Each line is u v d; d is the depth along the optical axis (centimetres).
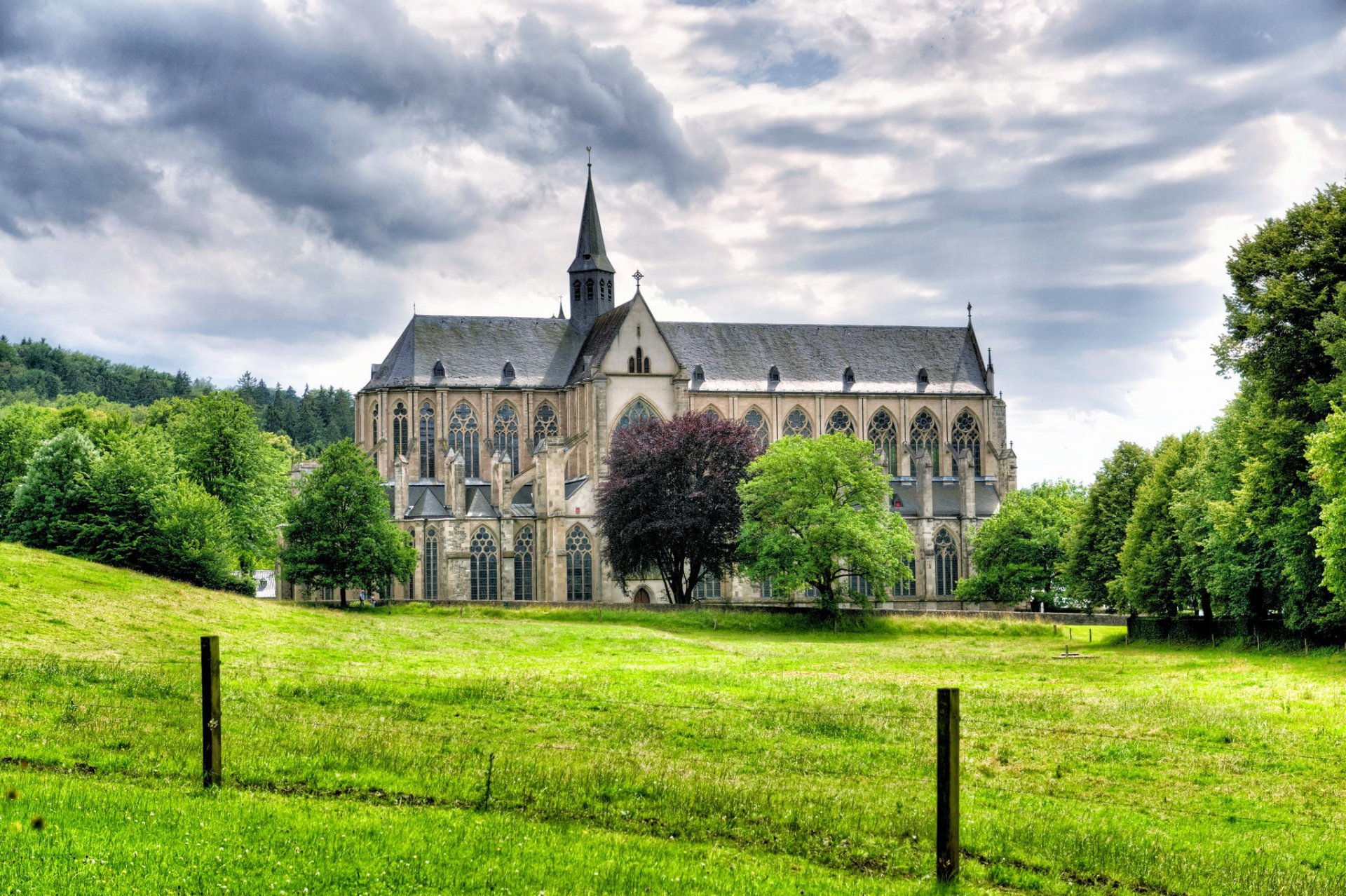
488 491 15150
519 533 14638
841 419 16875
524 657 7831
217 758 2922
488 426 15725
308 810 2700
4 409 18100
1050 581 14588
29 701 3975
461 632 9425
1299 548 7675
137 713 3897
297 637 7800
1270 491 7825
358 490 11906
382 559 11869
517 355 16150
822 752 4044
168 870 2219
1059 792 3594
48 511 10681
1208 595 10181
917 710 5081
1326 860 2886
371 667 6450
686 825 2842
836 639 11250
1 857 2217
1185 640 9888
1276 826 3219
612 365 15000
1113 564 11950
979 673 7131
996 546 14712
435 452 15500
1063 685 6338
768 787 3281
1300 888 2589
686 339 16725
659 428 13175
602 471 14750
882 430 17025
